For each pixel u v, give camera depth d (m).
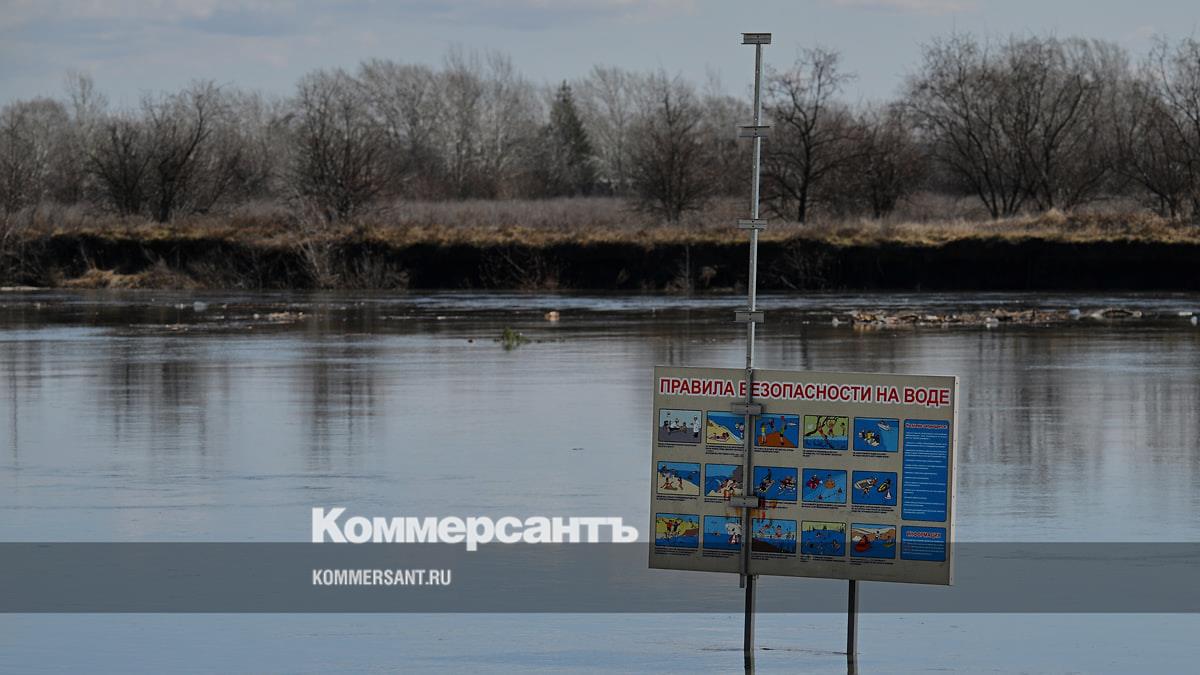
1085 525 15.59
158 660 11.02
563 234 73.12
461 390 27.81
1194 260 64.19
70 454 20.34
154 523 15.87
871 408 10.45
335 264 73.19
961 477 18.33
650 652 11.15
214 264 74.19
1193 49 77.94
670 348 36.91
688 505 10.87
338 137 82.94
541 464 19.36
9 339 41.28
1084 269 65.19
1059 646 11.33
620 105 165.62
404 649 11.26
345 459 19.80
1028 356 33.84
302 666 10.84
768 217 79.00
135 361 34.16
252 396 26.97
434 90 152.62
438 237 73.69
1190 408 24.50
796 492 10.62
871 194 80.25
